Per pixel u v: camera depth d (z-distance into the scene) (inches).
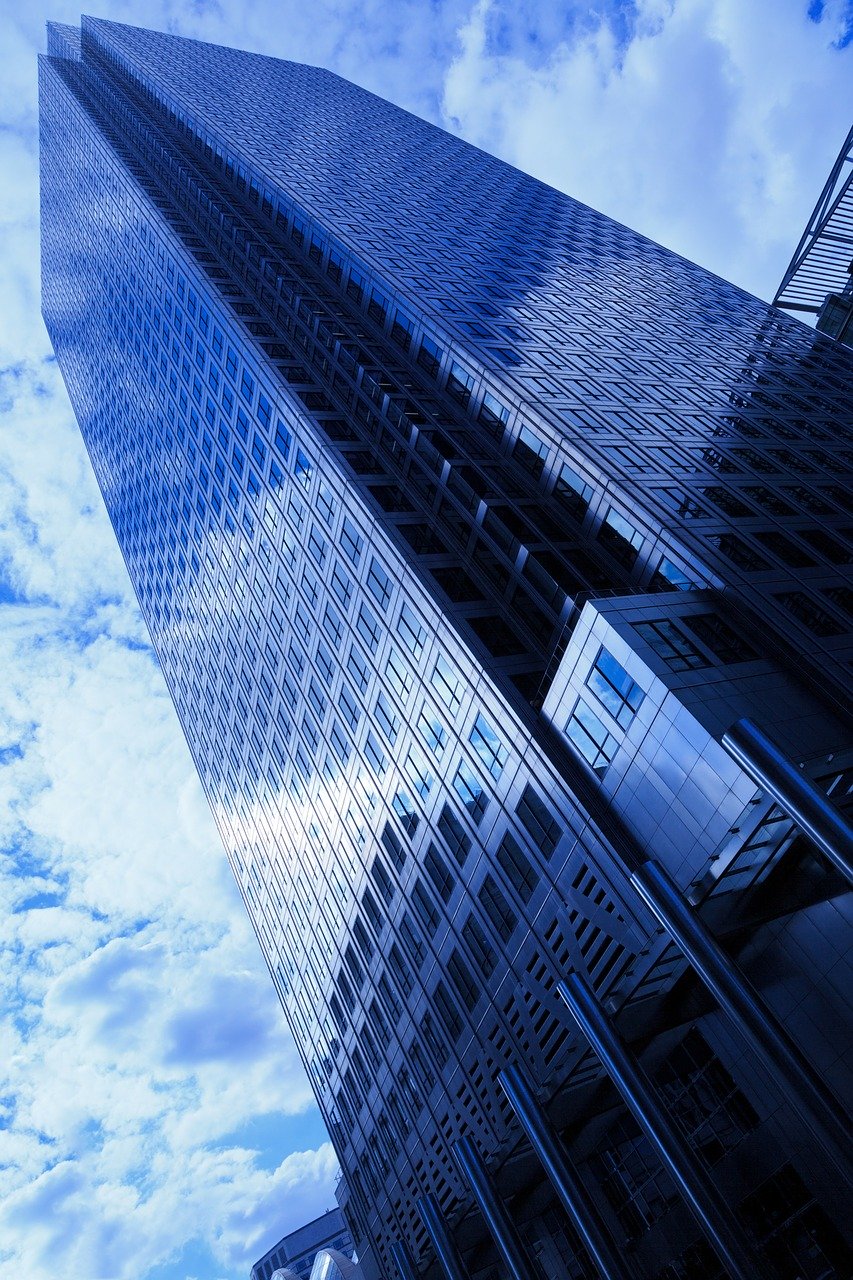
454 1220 2289.6
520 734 1777.8
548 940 1776.6
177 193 4453.7
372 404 2650.1
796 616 1718.8
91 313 5698.8
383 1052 2615.7
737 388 2893.7
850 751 1470.2
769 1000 1515.7
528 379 2468.0
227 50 6835.6
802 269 3841.0
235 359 3189.0
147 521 4773.6
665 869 1503.4
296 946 3371.1
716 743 1395.2
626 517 1985.7
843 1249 1418.6
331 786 2780.5
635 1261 1796.3
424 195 4372.5
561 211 4771.2
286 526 2893.7
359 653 2459.4
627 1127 1873.8
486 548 2149.4
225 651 3754.9
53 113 6806.1
